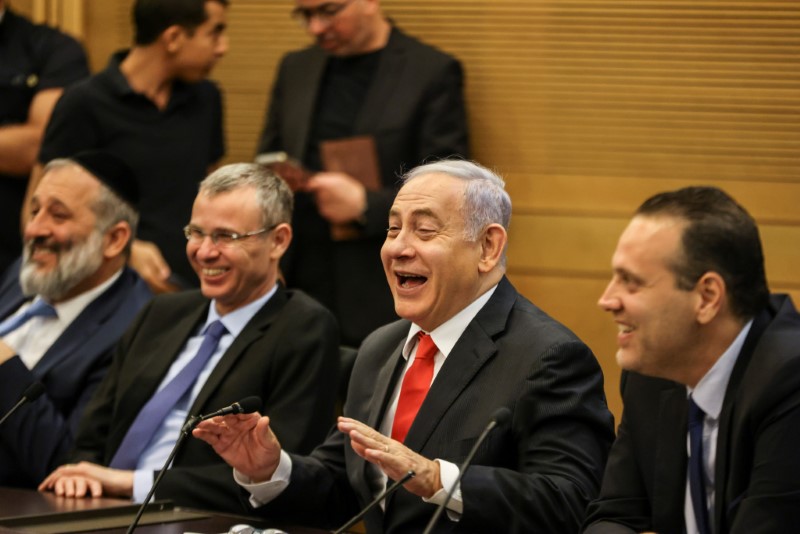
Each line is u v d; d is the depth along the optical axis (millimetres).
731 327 3688
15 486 5586
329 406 5254
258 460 4430
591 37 7789
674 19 7621
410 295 4387
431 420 4238
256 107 8602
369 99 7215
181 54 7484
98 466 5062
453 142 7184
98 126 7438
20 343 6152
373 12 7230
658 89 7680
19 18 8352
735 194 7555
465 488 3904
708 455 3822
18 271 6691
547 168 7922
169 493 4969
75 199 6102
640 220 3711
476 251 4379
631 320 3691
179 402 5383
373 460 3805
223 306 5488
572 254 7887
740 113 7531
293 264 7293
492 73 7992
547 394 4172
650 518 3973
